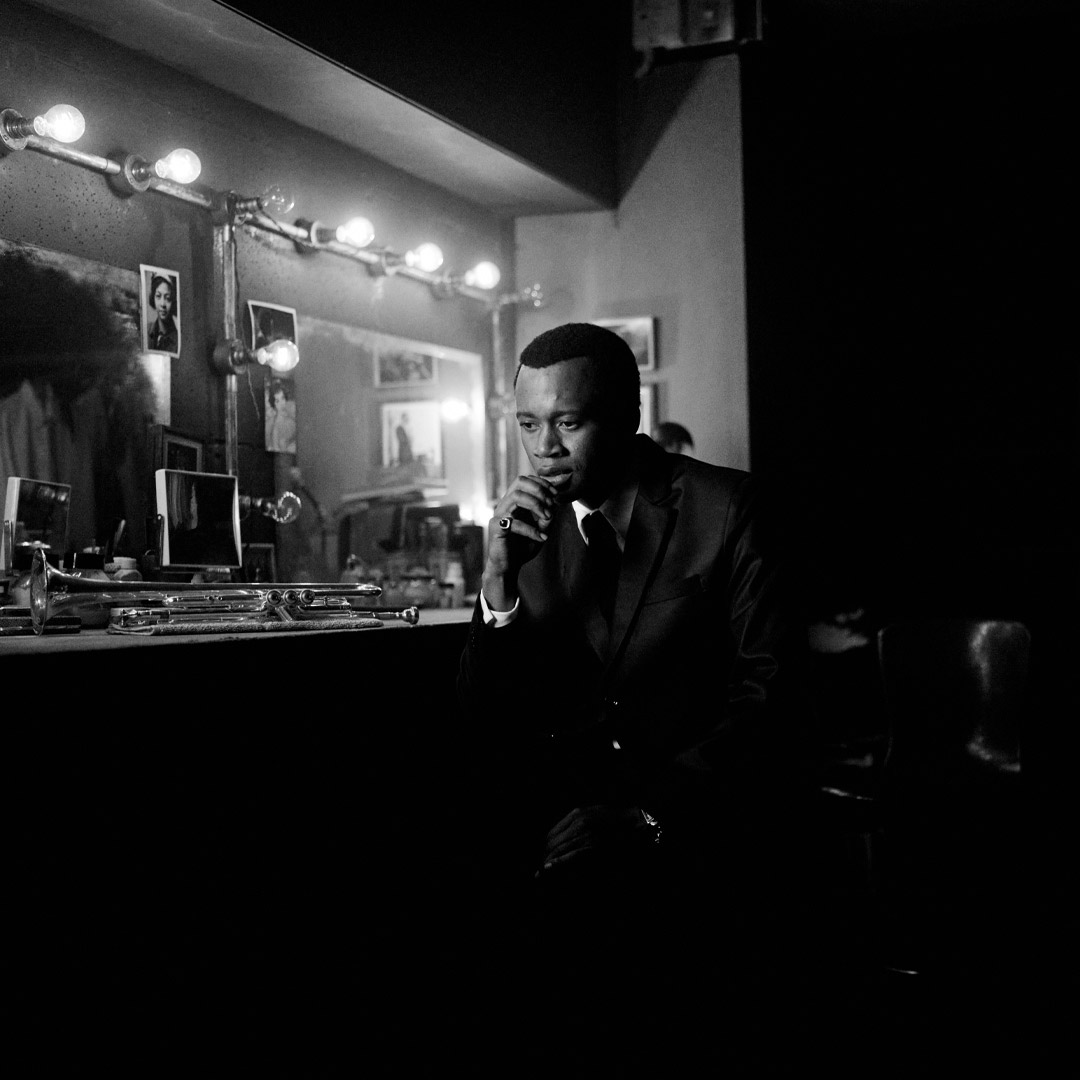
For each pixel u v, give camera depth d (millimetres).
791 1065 2512
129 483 2984
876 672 5352
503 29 4027
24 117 2688
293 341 3594
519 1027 1947
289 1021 2164
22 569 2586
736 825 1663
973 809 3088
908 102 5551
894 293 5605
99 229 2947
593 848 1637
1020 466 5484
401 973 2475
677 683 1787
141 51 3117
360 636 2385
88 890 1763
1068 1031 2869
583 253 4824
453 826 2697
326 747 2287
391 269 3957
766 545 1764
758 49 4715
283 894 2164
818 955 3293
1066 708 5301
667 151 4758
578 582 1841
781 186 5023
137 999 1844
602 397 1730
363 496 3857
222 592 2477
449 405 4324
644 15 4660
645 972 1646
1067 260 5426
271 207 3229
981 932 3633
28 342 2752
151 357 3078
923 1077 2574
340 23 3225
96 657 1769
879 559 5570
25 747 1650
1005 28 5363
